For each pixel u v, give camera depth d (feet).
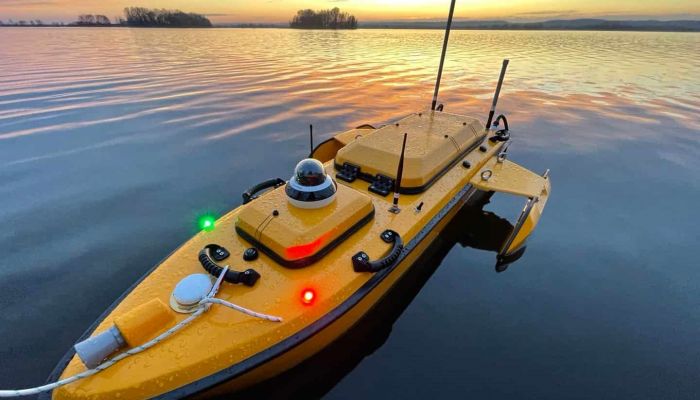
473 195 26.03
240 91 59.62
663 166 33.24
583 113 50.65
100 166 31.19
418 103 54.49
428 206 17.28
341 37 219.20
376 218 16.21
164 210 24.70
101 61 88.99
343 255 13.98
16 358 14.12
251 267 13.19
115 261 19.66
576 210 25.89
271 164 32.35
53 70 74.49
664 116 48.98
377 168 18.60
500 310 17.02
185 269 13.55
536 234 23.03
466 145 22.24
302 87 63.93
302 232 13.19
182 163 32.14
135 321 10.69
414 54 120.47
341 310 12.59
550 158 35.35
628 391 13.32
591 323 16.31
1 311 16.31
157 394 10.11
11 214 23.94
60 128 40.11
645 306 17.31
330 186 14.70
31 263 19.45
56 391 10.28
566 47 150.82
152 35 210.59
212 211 24.71
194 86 62.49
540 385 13.44
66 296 17.25
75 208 24.70
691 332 15.90
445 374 13.89
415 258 17.22
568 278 19.16
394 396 13.15
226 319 11.59
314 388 13.53
